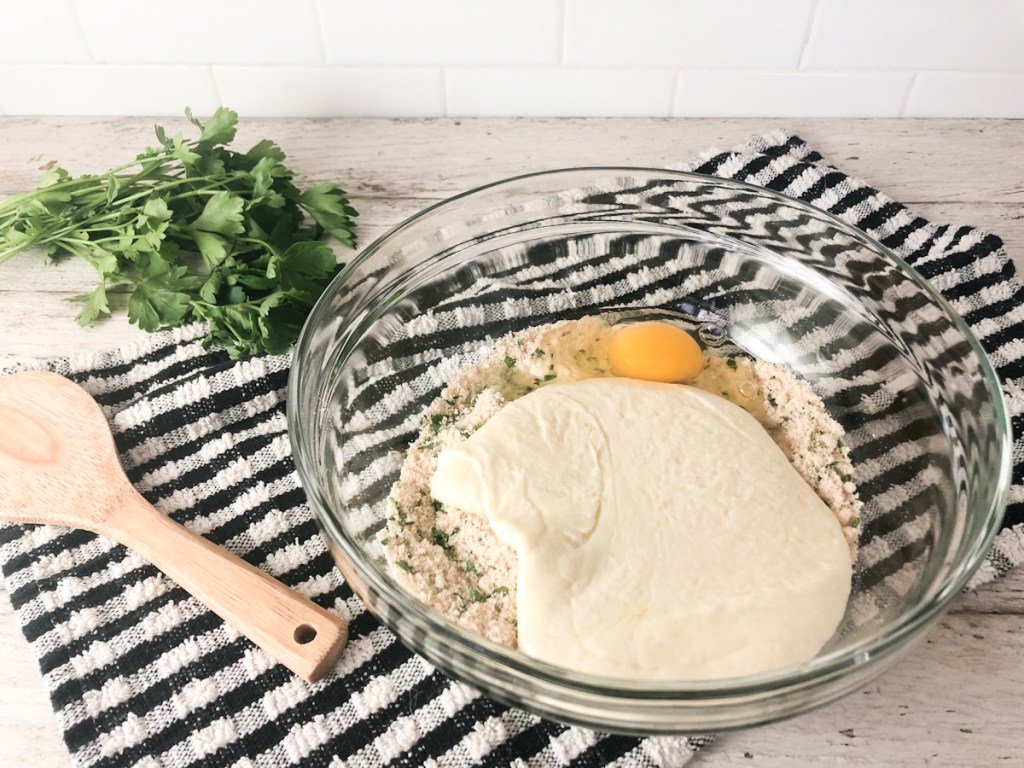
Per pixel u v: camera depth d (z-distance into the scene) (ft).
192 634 2.97
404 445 3.34
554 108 4.77
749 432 3.23
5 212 4.01
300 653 2.80
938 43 4.44
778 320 3.72
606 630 2.68
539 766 2.70
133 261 3.94
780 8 4.33
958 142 4.64
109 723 2.79
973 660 2.91
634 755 2.71
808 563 2.85
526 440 3.13
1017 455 3.33
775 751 2.74
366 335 3.62
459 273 3.86
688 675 2.61
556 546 2.83
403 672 2.88
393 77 4.65
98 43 4.49
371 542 3.04
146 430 3.48
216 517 3.25
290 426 2.80
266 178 3.99
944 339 3.22
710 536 2.88
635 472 3.04
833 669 2.27
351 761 2.72
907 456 3.25
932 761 2.71
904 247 4.06
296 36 4.46
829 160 4.55
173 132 4.74
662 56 4.55
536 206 3.78
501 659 2.35
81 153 4.63
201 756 2.72
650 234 3.98
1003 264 3.95
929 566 2.93
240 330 3.65
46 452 3.32
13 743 2.78
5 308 3.99
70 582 3.09
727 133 4.73
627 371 3.53
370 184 4.49
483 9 4.35
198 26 4.42
